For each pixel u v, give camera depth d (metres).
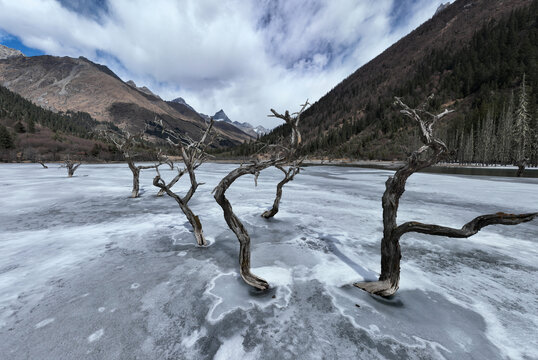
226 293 3.90
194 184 5.94
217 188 3.71
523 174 29.11
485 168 43.16
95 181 20.05
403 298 3.80
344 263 5.11
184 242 6.33
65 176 24.30
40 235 6.78
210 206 10.84
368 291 3.94
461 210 9.91
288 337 2.92
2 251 5.60
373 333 2.99
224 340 2.86
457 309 3.51
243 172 3.68
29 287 4.02
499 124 50.31
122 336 2.89
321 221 8.47
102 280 4.29
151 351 2.68
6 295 3.76
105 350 2.67
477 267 4.95
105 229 7.38
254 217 9.02
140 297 3.75
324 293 3.93
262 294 3.89
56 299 3.67
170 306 3.53
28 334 2.89
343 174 31.19
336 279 4.41
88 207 10.39
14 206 10.48
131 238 6.60
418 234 7.16
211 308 3.49
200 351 2.70
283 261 5.21
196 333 2.97
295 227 7.76
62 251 5.64
